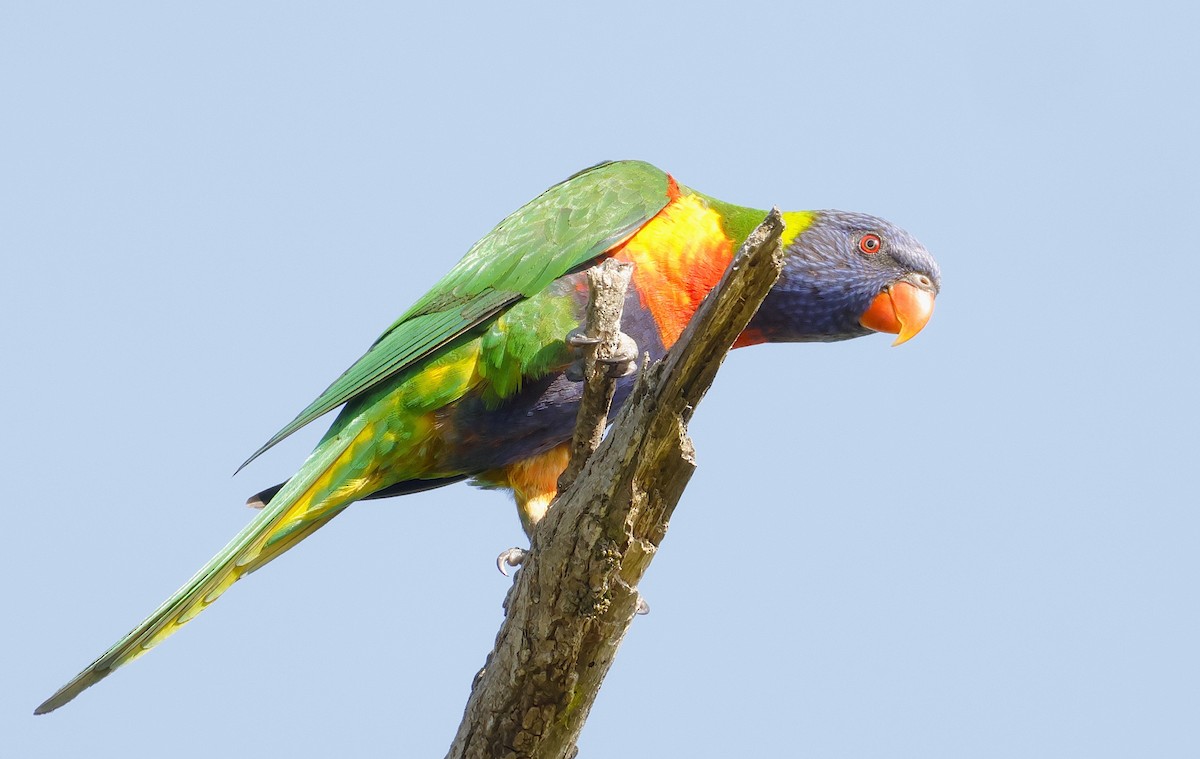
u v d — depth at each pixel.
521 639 9.56
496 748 9.95
